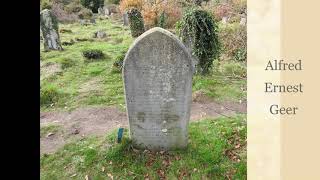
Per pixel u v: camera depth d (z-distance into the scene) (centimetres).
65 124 254
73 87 324
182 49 192
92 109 279
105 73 355
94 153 211
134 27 512
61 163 208
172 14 585
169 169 200
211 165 202
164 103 201
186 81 197
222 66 362
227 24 477
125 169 200
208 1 583
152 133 207
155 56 193
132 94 201
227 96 293
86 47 457
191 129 235
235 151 215
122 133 220
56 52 426
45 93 297
